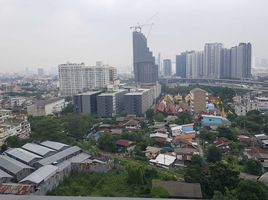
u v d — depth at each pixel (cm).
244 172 3881
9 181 3447
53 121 5941
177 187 2989
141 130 6544
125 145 5309
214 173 3209
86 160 4278
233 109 8838
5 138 5559
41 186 3194
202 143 5591
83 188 3409
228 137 5619
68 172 3866
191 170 3500
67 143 5391
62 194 3247
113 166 4150
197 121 7438
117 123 7462
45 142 4972
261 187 2767
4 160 3916
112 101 8844
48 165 3772
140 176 3456
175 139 5772
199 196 2822
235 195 2788
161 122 7519
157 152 4981
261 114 7494
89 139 6147
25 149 4534
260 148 5012
